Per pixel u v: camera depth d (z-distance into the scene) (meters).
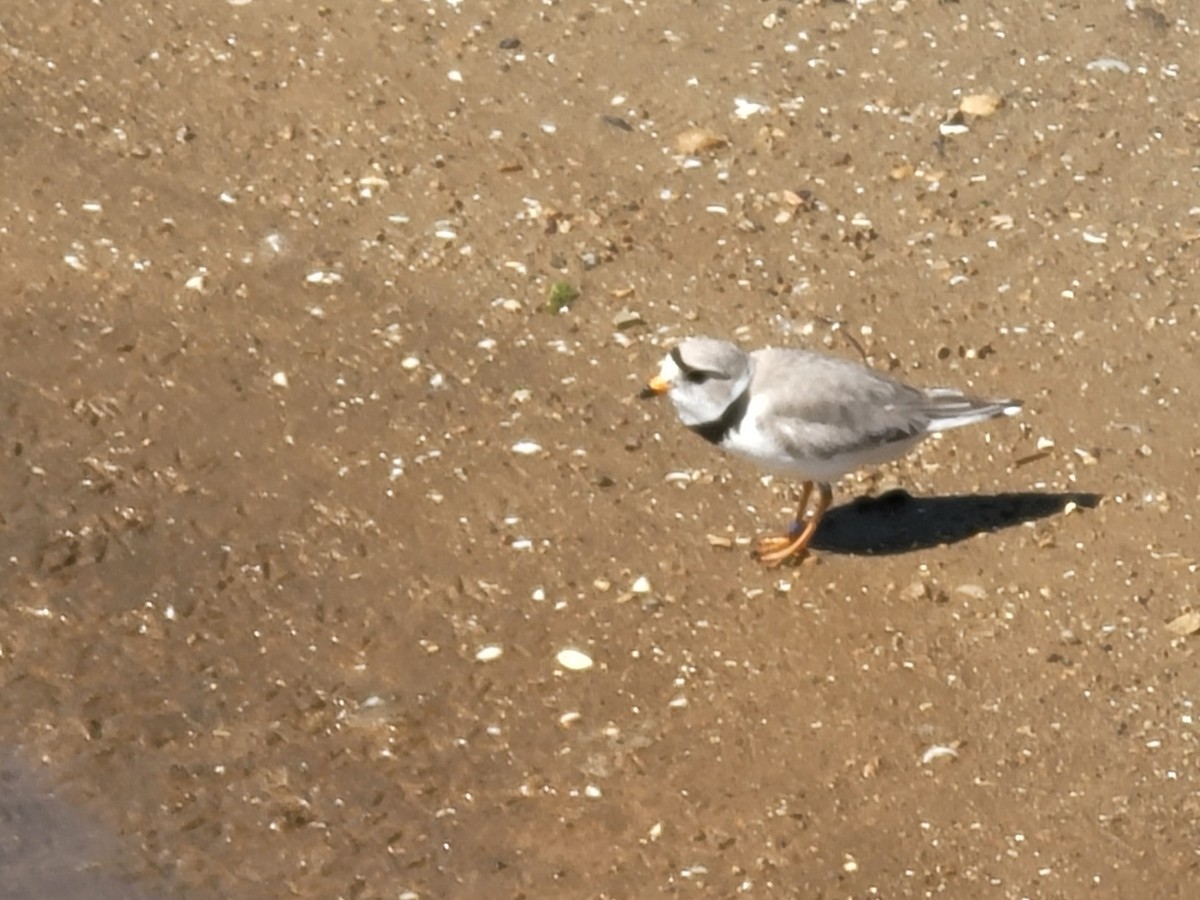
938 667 1.08
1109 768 1.03
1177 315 1.29
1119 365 1.25
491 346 1.25
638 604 1.11
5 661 1.07
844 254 1.32
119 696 1.06
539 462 1.18
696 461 1.19
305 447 1.18
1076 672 1.08
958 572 1.13
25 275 1.27
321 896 0.98
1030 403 1.23
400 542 1.14
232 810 1.01
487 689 1.06
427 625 1.09
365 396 1.22
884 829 1.00
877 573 1.13
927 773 1.03
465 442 1.19
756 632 1.10
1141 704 1.06
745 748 1.04
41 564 1.12
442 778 1.02
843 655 1.08
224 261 1.29
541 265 1.31
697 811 1.01
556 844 1.00
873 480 1.19
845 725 1.05
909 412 1.10
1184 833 1.00
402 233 1.32
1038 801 1.01
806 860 0.99
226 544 1.13
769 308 1.28
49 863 0.99
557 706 1.06
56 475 1.16
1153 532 1.15
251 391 1.21
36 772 1.03
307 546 1.13
